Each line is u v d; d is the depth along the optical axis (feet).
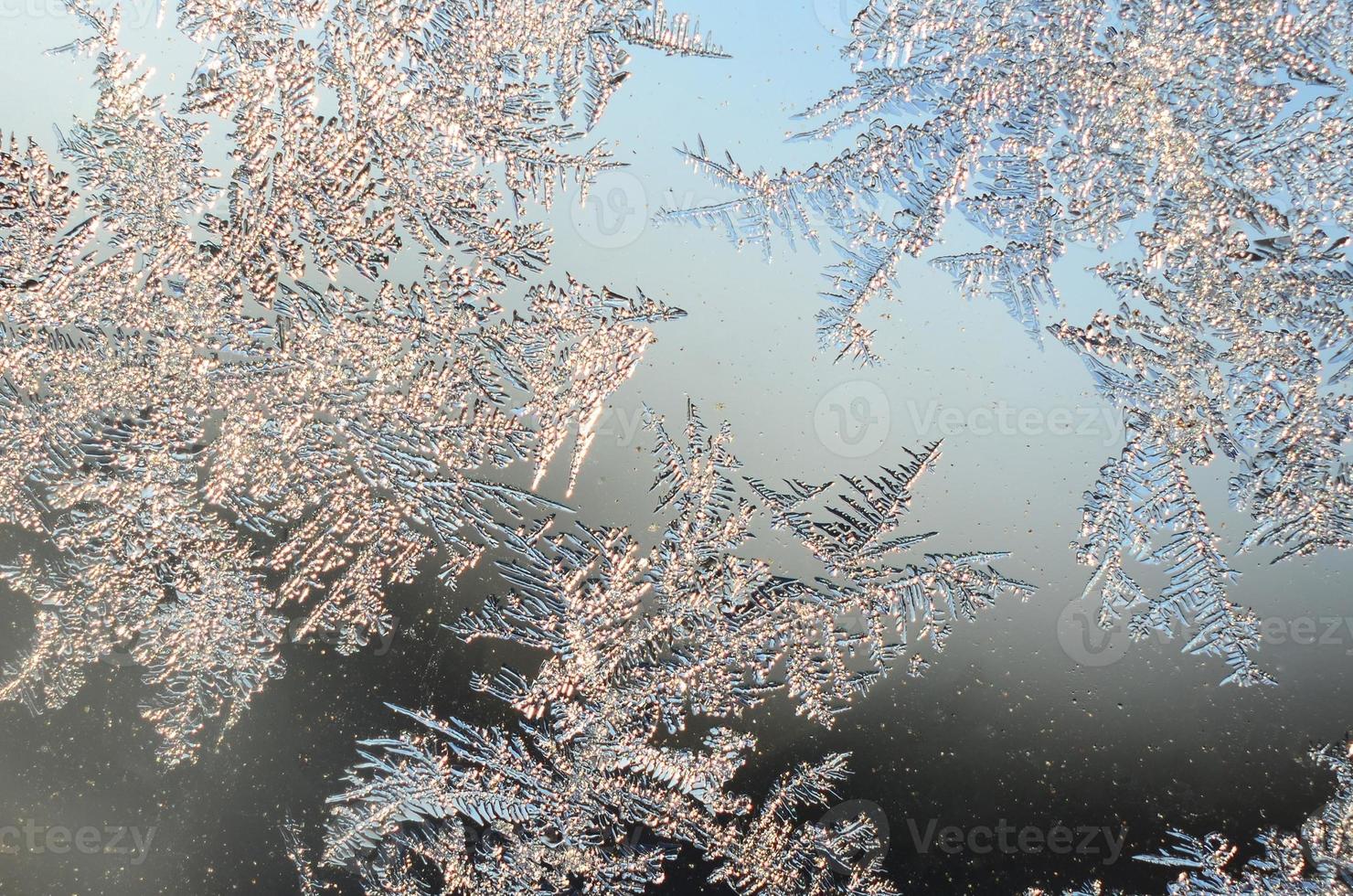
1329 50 0.41
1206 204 0.41
